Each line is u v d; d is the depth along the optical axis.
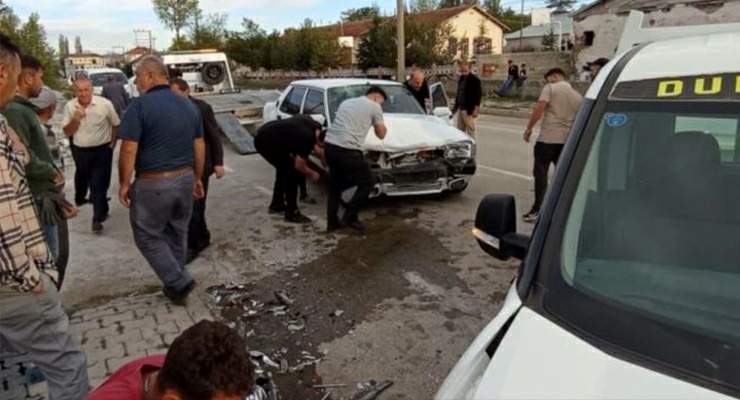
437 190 6.92
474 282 4.86
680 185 1.90
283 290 4.75
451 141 6.93
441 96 9.88
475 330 4.04
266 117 9.99
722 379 1.44
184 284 4.39
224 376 1.44
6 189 2.18
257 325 4.15
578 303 1.73
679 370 1.48
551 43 42.25
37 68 3.64
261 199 7.70
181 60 16.45
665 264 1.79
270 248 5.75
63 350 2.61
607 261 1.83
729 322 1.60
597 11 22.25
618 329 1.62
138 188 4.17
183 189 4.27
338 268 5.21
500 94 23.23
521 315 1.76
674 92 2.00
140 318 4.19
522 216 6.60
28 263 2.26
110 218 6.81
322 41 40.09
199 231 5.56
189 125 4.25
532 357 1.58
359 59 35.53
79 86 6.06
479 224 2.33
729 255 1.76
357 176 6.03
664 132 1.96
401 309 4.38
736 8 16.89
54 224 3.74
